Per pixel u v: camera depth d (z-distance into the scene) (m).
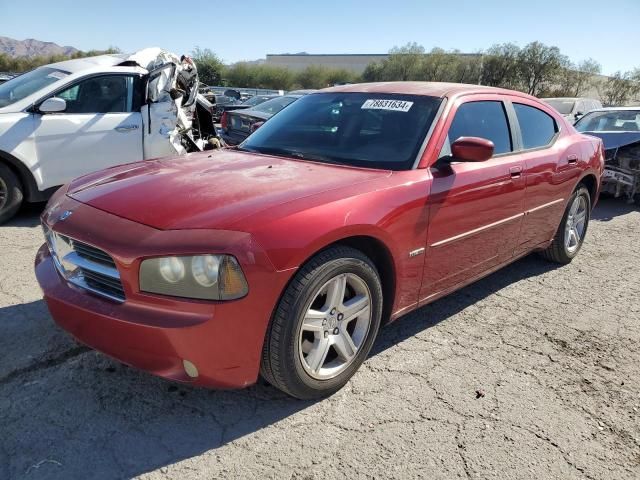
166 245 2.18
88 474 2.15
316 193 2.56
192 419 2.52
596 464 2.36
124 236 2.28
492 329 3.62
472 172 3.29
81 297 2.42
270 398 2.71
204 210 2.37
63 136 5.78
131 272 2.21
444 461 2.32
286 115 3.94
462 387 2.89
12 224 5.62
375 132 3.34
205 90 9.30
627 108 9.21
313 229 2.37
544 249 4.71
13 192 5.57
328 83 64.69
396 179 2.89
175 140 6.77
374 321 2.83
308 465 2.26
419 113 3.34
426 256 3.07
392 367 3.06
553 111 4.59
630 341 3.54
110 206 2.53
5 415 2.48
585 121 9.34
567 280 4.64
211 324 2.16
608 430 2.60
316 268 2.41
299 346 2.45
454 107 3.40
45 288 2.59
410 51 57.75
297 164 3.13
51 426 2.42
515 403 2.78
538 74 50.16
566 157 4.39
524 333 3.58
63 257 2.56
